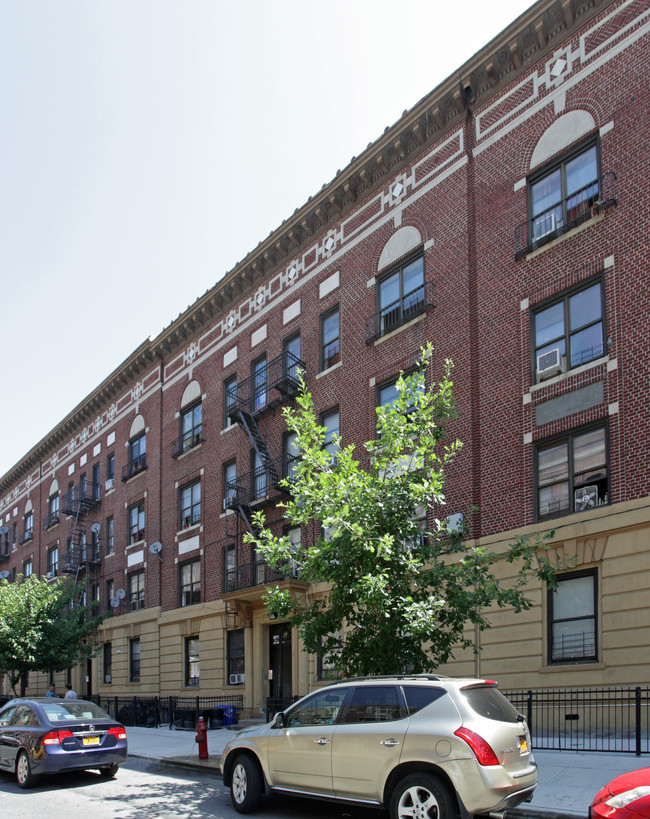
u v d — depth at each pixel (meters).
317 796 9.24
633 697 13.38
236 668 25.20
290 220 25.11
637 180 15.36
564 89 17.33
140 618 31.06
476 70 19.11
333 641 12.54
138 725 26.02
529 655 15.42
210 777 13.72
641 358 14.62
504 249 18.05
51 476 44.62
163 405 32.62
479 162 19.20
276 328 26.03
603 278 15.72
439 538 14.48
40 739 13.05
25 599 28.83
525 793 8.24
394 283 21.34
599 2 16.80
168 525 30.48
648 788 6.34
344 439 21.81
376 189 22.52
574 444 15.77
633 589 13.89
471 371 18.22
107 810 10.66
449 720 8.27
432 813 8.01
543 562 12.66
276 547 13.02
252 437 24.92
